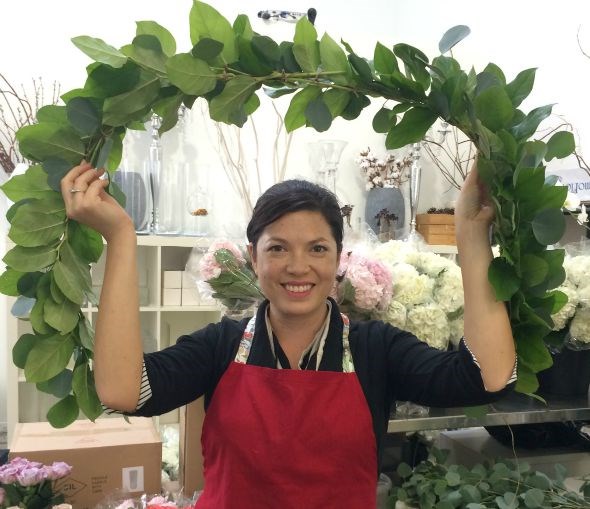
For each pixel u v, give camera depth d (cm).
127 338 94
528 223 95
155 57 90
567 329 161
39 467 157
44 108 96
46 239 95
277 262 105
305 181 114
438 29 402
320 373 108
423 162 411
